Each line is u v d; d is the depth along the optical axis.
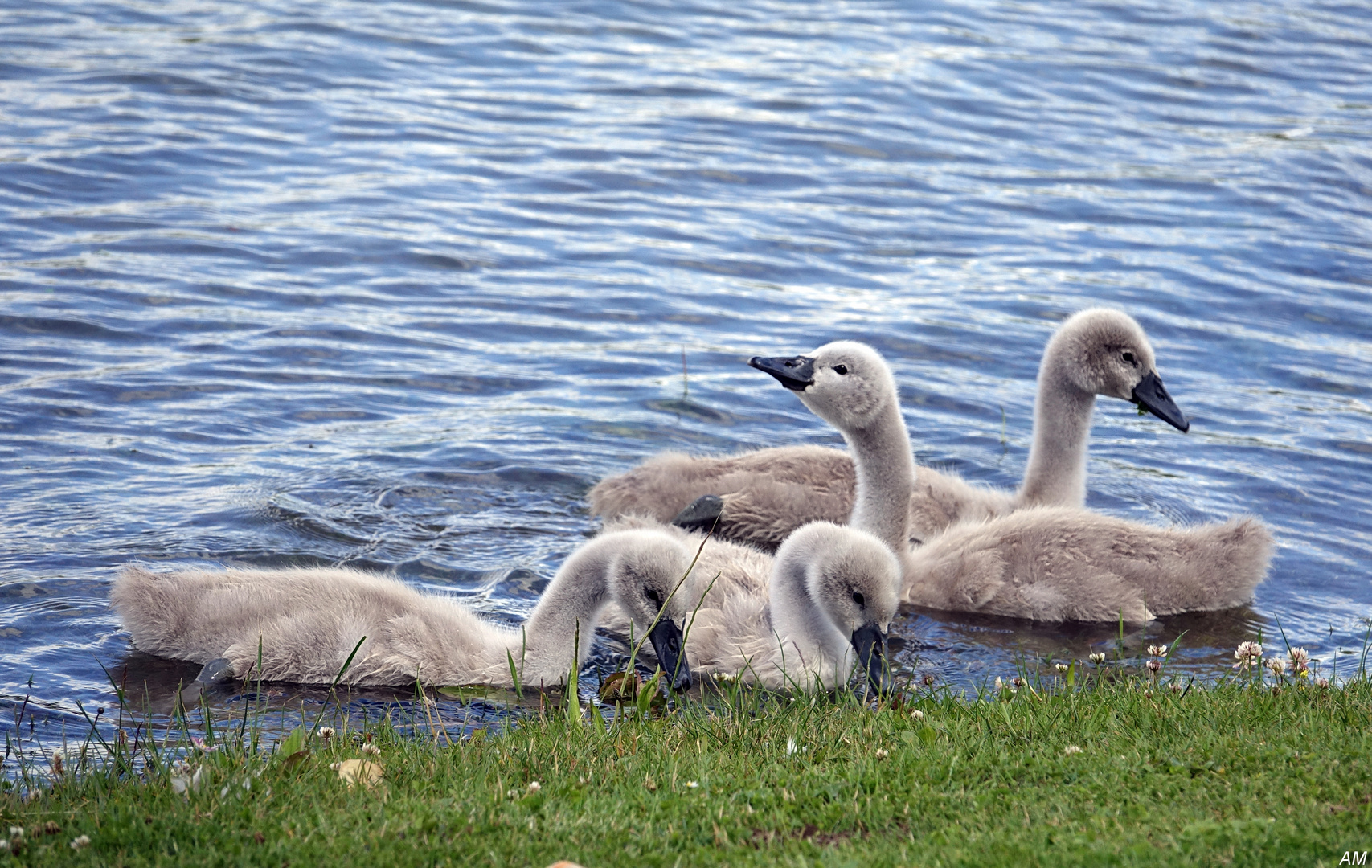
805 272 22.00
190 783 7.75
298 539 13.67
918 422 17.62
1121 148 28.08
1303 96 31.56
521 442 16.36
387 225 22.47
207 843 7.07
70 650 11.44
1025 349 19.66
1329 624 12.95
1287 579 13.91
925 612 13.48
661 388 18.09
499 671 11.46
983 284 21.80
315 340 18.59
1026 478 15.73
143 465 14.96
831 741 8.71
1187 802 7.38
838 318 20.38
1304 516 15.33
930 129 28.58
